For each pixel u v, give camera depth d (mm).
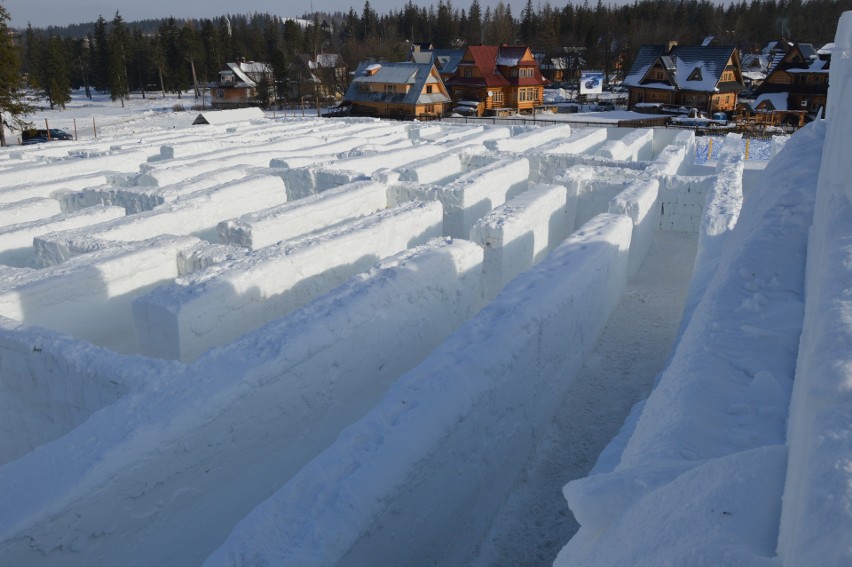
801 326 4012
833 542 1472
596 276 8469
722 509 2070
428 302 7895
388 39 74688
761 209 6414
